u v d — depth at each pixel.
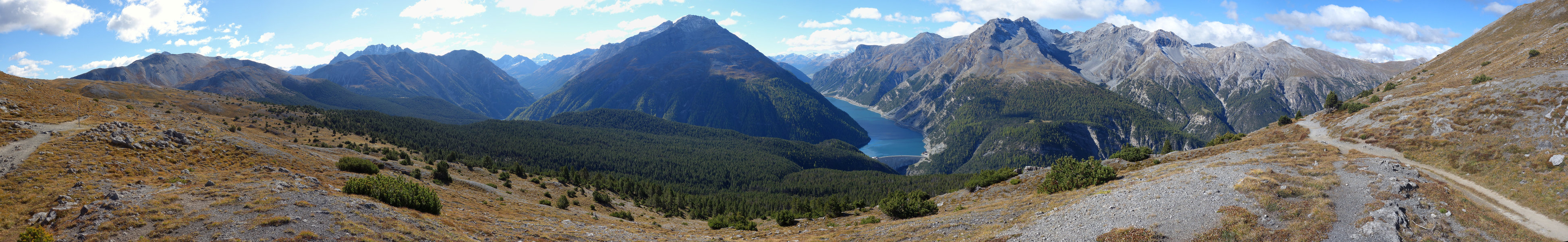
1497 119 52.44
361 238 26.91
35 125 54.66
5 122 51.16
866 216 51.25
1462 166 47.03
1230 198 31.31
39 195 33.38
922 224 37.94
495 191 81.50
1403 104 71.38
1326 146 60.31
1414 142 57.34
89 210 29.11
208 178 44.31
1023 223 34.44
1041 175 59.28
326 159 78.81
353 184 39.47
